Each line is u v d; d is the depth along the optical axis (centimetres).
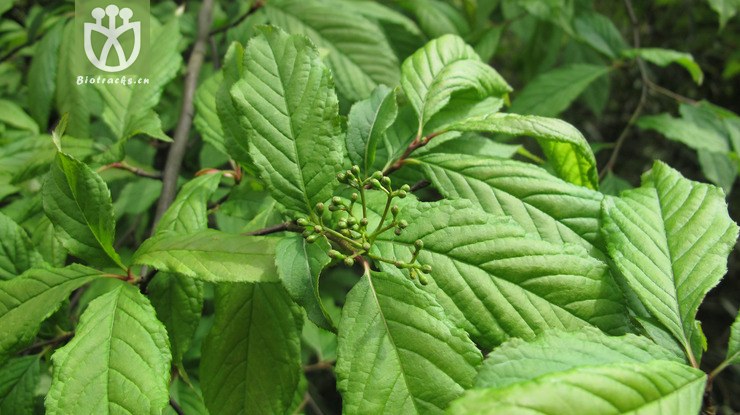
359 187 28
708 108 63
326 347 63
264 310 33
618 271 30
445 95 35
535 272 27
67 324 36
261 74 30
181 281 34
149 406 25
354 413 25
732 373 102
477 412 21
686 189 31
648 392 22
